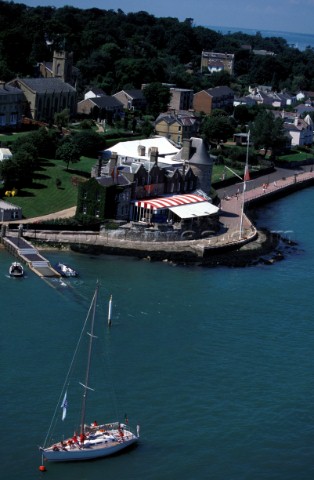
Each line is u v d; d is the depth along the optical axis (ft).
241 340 547.90
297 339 557.33
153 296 618.44
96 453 397.19
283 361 518.78
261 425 437.99
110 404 447.42
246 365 508.53
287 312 609.83
